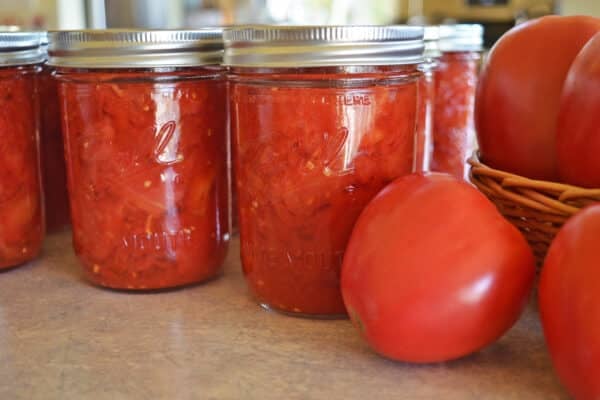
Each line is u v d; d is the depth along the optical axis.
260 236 0.40
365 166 0.38
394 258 0.34
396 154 0.39
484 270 0.33
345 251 0.38
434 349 0.34
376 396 0.33
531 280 0.34
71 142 0.43
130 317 0.40
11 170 0.46
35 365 0.35
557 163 0.39
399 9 1.56
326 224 0.39
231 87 0.41
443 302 0.33
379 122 0.38
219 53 0.42
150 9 0.75
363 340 0.37
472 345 0.34
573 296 0.31
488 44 1.41
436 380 0.34
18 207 0.46
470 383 0.34
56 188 0.54
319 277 0.39
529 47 0.40
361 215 0.36
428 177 0.36
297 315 0.40
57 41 0.41
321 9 1.45
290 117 0.38
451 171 0.56
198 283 0.45
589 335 0.30
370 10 1.57
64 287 0.45
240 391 0.33
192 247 0.44
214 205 0.44
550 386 0.34
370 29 0.36
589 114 0.36
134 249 0.43
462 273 0.33
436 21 1.48
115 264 0.43
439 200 0.34
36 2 1.13
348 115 0.38
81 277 0.46
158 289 0.44
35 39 0.45
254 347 0.37
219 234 0.45
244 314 0.41
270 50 0.37
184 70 0.41
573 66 0.38
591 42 0.37
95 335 0.38
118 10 0.72
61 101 0.43
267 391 0.33
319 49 0.36
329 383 0.34
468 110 0.56
